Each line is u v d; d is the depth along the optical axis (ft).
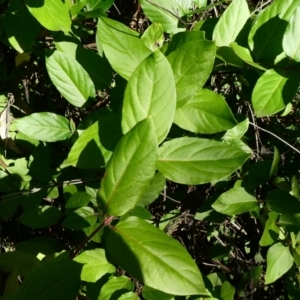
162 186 1.58
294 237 1.81
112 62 1.41
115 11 2.37
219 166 1.15
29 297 1.02
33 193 1.94
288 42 1.53
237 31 1.57
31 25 1.64
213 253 2.48
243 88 1.81
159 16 1.80
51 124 1.74
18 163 2.02
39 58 2.24
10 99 2.13
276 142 2.45
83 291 2.08
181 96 1.23
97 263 1.64
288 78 1.53
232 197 1.84
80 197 1.80
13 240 2.56
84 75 1.59
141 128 0.96
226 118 1.35
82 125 1.65
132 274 0.99
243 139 2.15
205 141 1.17
